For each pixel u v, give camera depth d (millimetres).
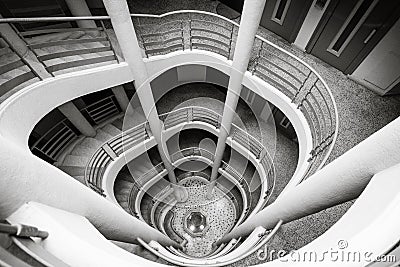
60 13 2898
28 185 872
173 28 3418
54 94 1942
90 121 3484
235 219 4262
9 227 638
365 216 788
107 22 3350
